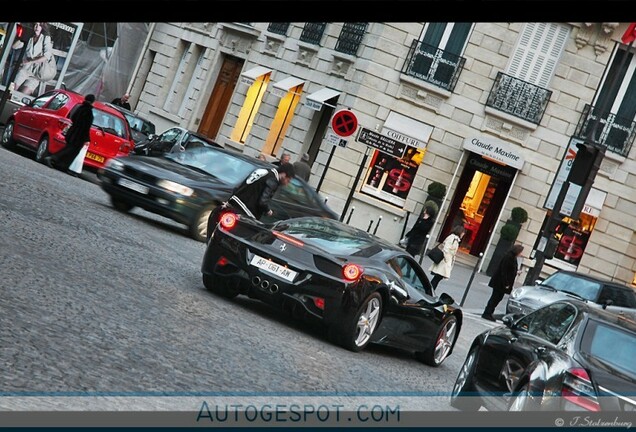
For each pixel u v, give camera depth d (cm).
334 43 4262
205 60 4966
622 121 4078
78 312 994
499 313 2956
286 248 1366
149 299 1207
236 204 1755
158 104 5181
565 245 4112
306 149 4284
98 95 4769
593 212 4062
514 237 3972
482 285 3572
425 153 4072
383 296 1406
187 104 5047
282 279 1348
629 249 4106
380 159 4097
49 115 2720
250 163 2228
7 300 941
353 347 1369
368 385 1163
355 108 4097
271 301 1359
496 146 4025
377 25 4109
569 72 4062
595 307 1066
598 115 3139
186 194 2055
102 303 1080
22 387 716
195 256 1847
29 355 789
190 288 1420
